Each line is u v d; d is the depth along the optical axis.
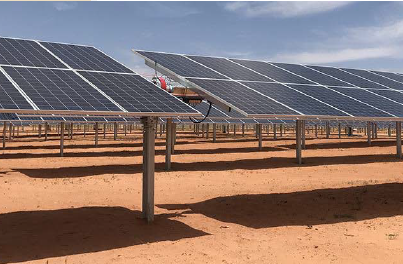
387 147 36.97
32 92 9.46
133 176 19.48
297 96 15.87
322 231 10.18
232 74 17.94
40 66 12.02
